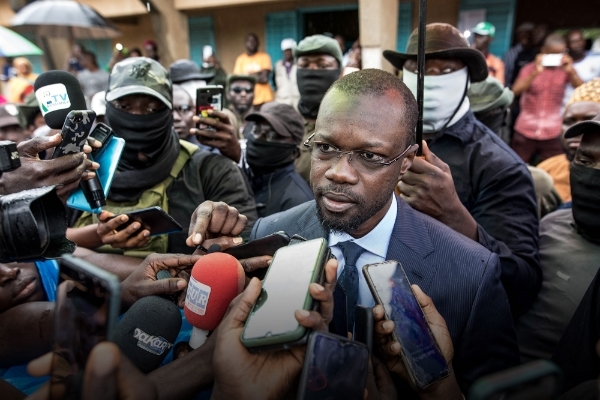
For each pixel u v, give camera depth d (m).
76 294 0.69
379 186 1.07
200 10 7.83
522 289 1.59
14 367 1.21
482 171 1.89
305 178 3.11
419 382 0.89
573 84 4.49
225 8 7.71
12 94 6.14
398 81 1.10
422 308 1.02
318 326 0.78
